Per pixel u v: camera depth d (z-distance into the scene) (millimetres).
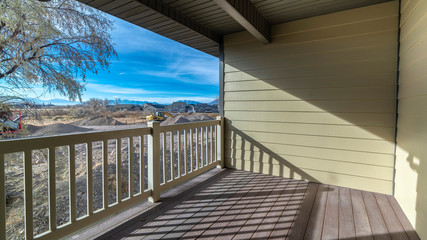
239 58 3742
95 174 4184
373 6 2707
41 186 3744
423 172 1763
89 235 1821
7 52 4078
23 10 4043
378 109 2719
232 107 3865
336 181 3020
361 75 2805
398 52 2576
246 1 2568
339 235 1848
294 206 2404
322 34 3031
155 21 2963
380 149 2727
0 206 1325
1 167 1324
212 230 1917
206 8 2830
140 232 1878
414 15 2023
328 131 3053
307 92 3182
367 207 2369
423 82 1765
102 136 1934
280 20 3209
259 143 3611
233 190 2877
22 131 4242
